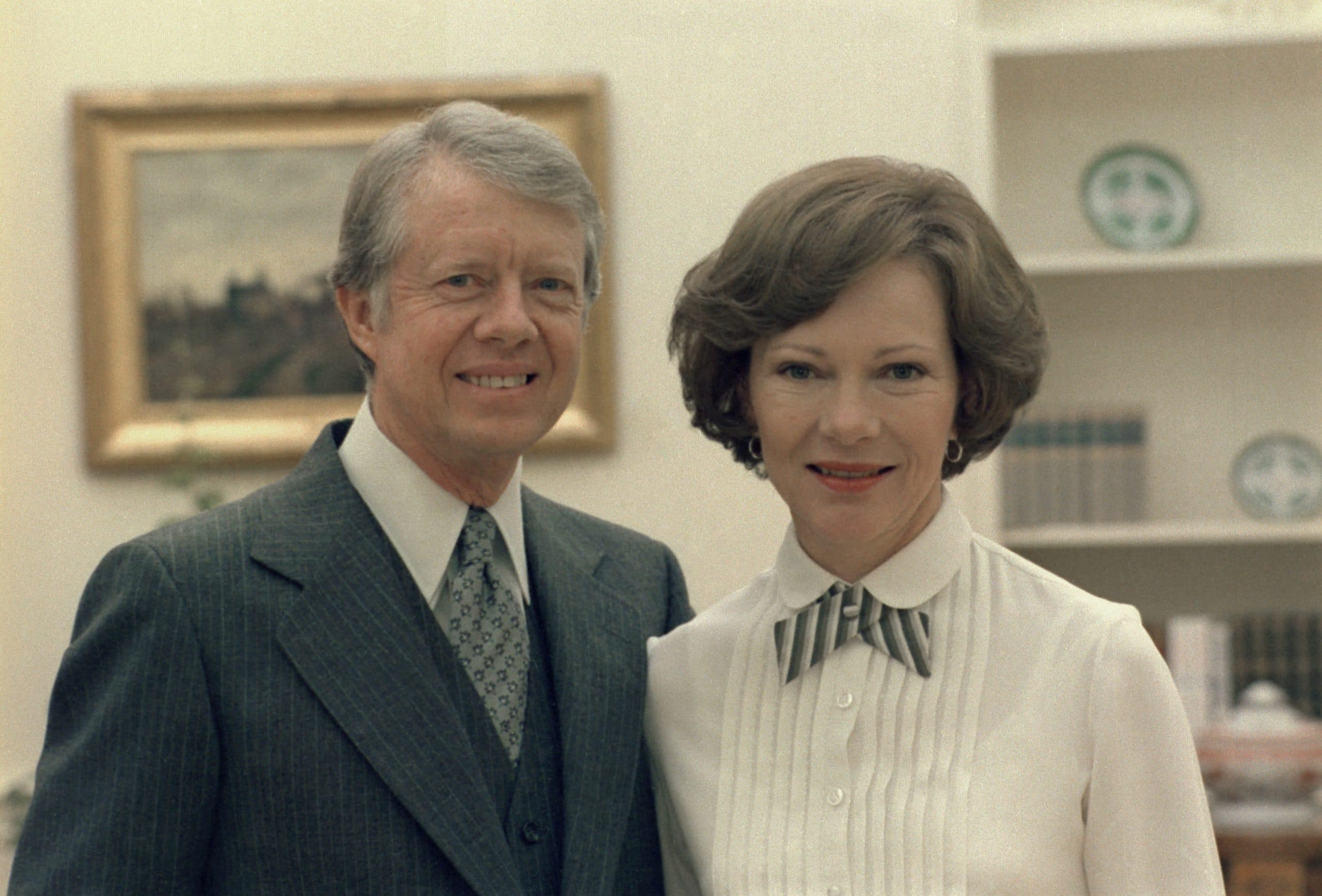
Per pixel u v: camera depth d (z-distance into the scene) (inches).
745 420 68.2
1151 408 171.0
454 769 67.6
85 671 66.9
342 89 156.9
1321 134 168.6
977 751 61.9
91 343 156.8
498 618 73.2
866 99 156.6
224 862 66.4
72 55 158.6
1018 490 163.3
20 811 152.3
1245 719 159.5
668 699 72.2
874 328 60.5
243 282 158.6
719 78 156.9
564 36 157.6
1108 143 170.7
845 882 61.7
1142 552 172.7
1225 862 155.0
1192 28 160.6
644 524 155.8
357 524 71.9
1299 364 169.2
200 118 157.6
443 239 69.1
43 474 157.6
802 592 67.4
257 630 67.6
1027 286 64.2
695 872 68.5
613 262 156.4
